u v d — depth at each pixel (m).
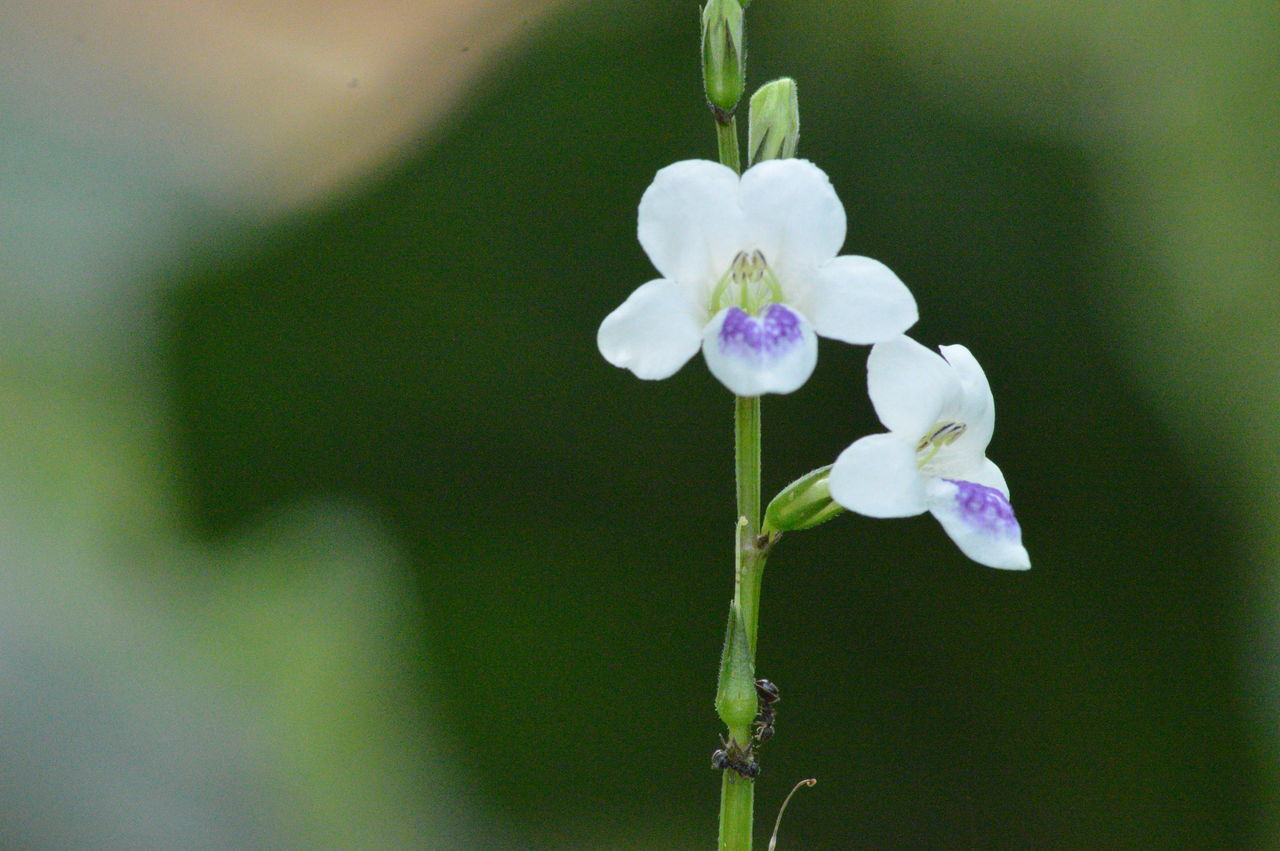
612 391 0.38
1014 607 0.37
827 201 0.29
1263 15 0.38
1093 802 0.38
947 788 0.39
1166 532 0.37
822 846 0.39
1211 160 0.38
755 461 0.30
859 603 0.38
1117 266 0.37
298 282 0.39
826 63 0.37
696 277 0.30
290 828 0.39
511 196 0.38
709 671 0.39
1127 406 0.37
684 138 0.37
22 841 0.37
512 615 0.39
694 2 0.38
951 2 0.37
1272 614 0.37
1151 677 0.37
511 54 0.38
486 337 0.38
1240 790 0.37
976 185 0.37
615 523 0.38
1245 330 0.37
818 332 0.29
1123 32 0.38
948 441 0.30
